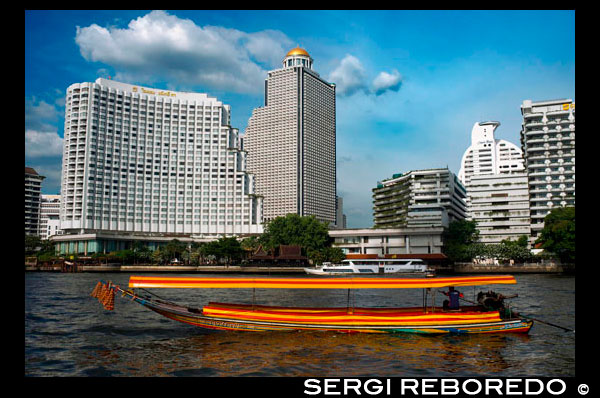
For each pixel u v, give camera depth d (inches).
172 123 6131.9
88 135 5467.5
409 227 4493.1
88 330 866.8
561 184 4195.4
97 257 4569.4
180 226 6023.6
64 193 5413.4
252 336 807.1
